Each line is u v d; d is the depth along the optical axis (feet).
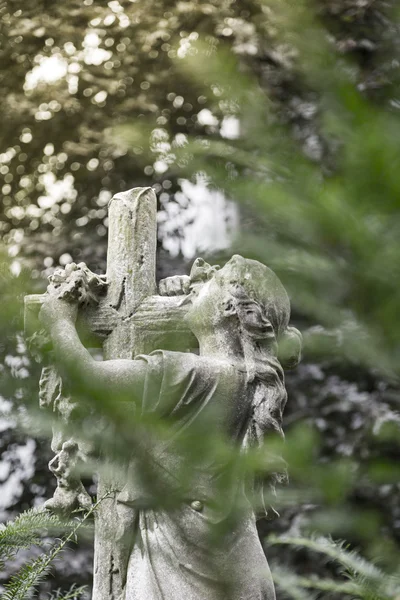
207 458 7.75
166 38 48.67
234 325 17.90
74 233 54.03
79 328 18.92
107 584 17.62
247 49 12.34
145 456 7.40
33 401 6.78
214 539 9.99
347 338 6.20
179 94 48.67
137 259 19.53
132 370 16.56
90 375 6.82
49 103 53.21
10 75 53.21
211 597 16.25
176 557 16.48
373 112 5.81
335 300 6.12
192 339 18.84
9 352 6.70
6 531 13.62
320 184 6.03
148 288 19.40
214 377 17.06
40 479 45.68
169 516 16.46
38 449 44.04
